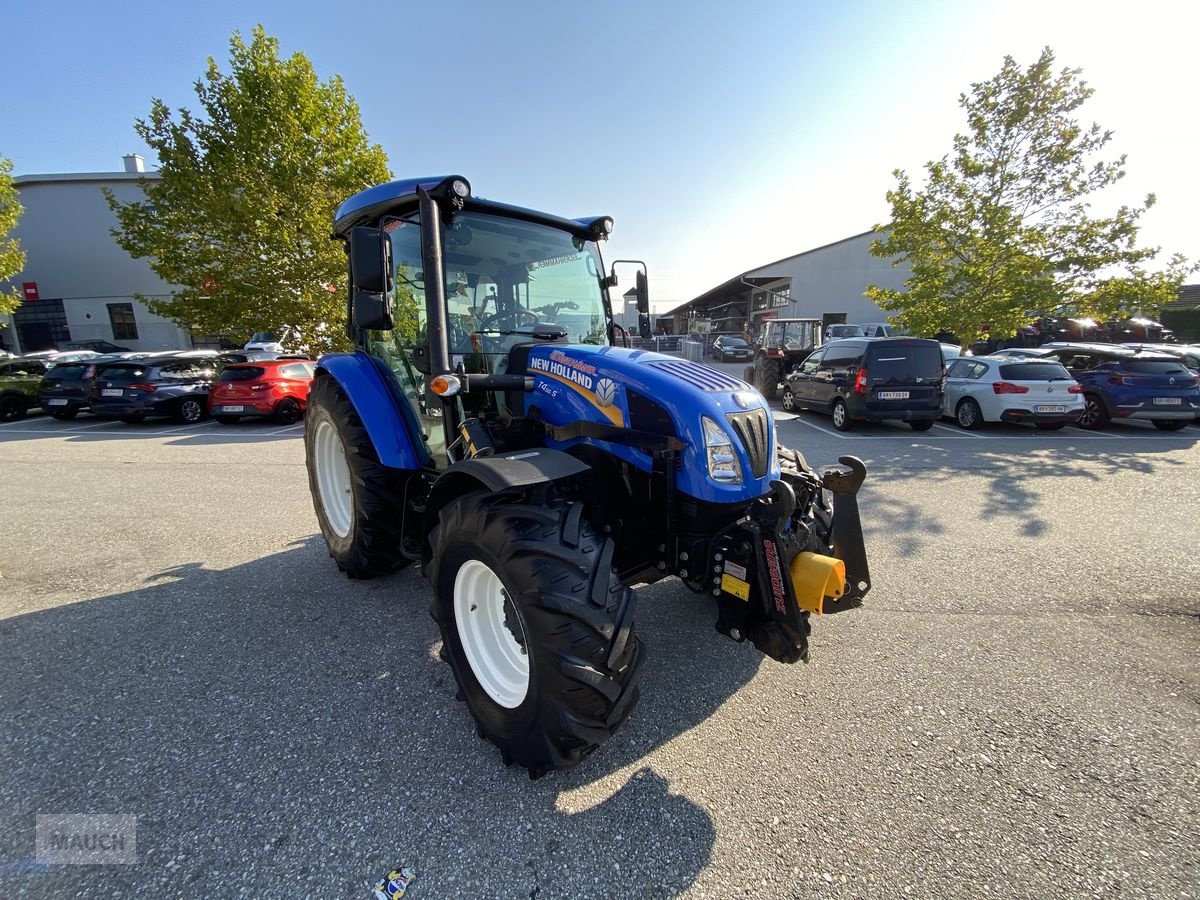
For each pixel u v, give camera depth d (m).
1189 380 9.39
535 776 2.06
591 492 2.62
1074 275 11.95
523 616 1.98
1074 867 1.75
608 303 3.85
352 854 1.79
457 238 3.09
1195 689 2.65
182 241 13.51
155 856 1.78
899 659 2.89
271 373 11.36
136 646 3.03
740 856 1.79
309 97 13.16
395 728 2.39
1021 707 2.53
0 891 1.66
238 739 2.32
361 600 3.57
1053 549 4.30
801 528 2.42
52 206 27.19
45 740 2.31
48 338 28.58
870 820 1.93
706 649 3.00
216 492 6.15
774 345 17.39
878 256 13.73
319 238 13.34
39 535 4.79
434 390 2.67
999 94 11.99
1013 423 10.31
